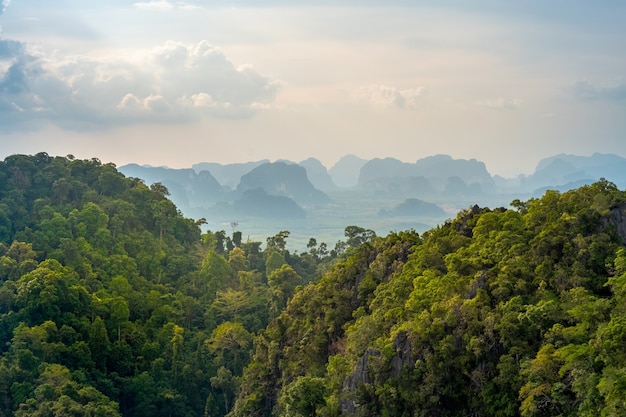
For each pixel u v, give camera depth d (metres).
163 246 176.88
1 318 123.50
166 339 138.00
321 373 94.38
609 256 74.06
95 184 187.62
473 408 68.38
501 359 66.44
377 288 97.19
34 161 189.25
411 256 97.69
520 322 67.88
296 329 110.25
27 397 106.19
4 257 138.88
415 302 81.25
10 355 114.50
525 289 74.12
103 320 133.62
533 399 60.28
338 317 102.00
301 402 79.25
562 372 59.34
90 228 164.00
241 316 155.75
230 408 126.06
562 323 66.75
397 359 74.81
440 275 87.75
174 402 124.94
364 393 74.81
